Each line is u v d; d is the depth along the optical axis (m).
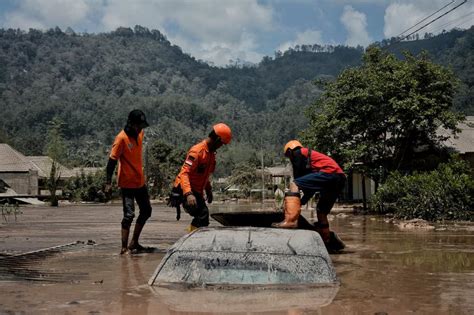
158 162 54.28
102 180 45.16
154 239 8.54
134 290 4.11
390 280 4.59
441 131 21.64
